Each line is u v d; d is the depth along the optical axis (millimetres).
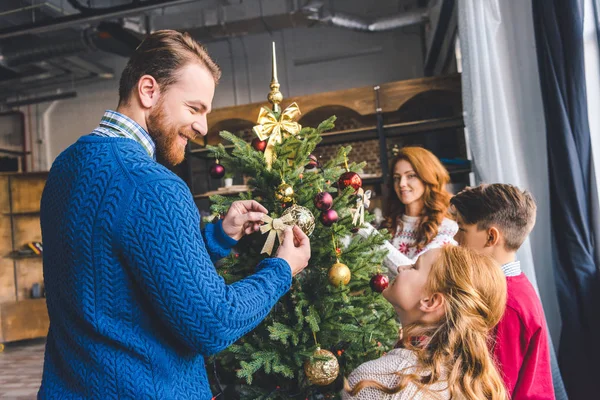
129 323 796
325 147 5785
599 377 1995
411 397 779
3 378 4047
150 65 885
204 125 955
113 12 4852
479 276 879
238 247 1410
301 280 1401
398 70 6453
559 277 2098
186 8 5879
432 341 861
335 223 1312
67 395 816
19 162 7480
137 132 895
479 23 2521
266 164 1356
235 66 6965
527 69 2414
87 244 767
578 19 2031
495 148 2455
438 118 4219
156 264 743
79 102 7531
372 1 6453
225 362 1450
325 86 6676
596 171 2098
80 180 791
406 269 966
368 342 1410
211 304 760
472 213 1303
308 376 1271
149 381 796
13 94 7473
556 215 2111
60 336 853
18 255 5688
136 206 758
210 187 4973
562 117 2049
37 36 6535
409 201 2197
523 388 1131
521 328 1142
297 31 6797
